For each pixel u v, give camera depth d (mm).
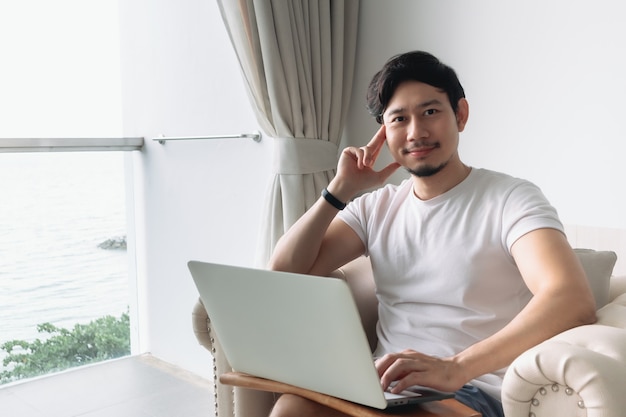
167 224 3104
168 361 3156
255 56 2244
